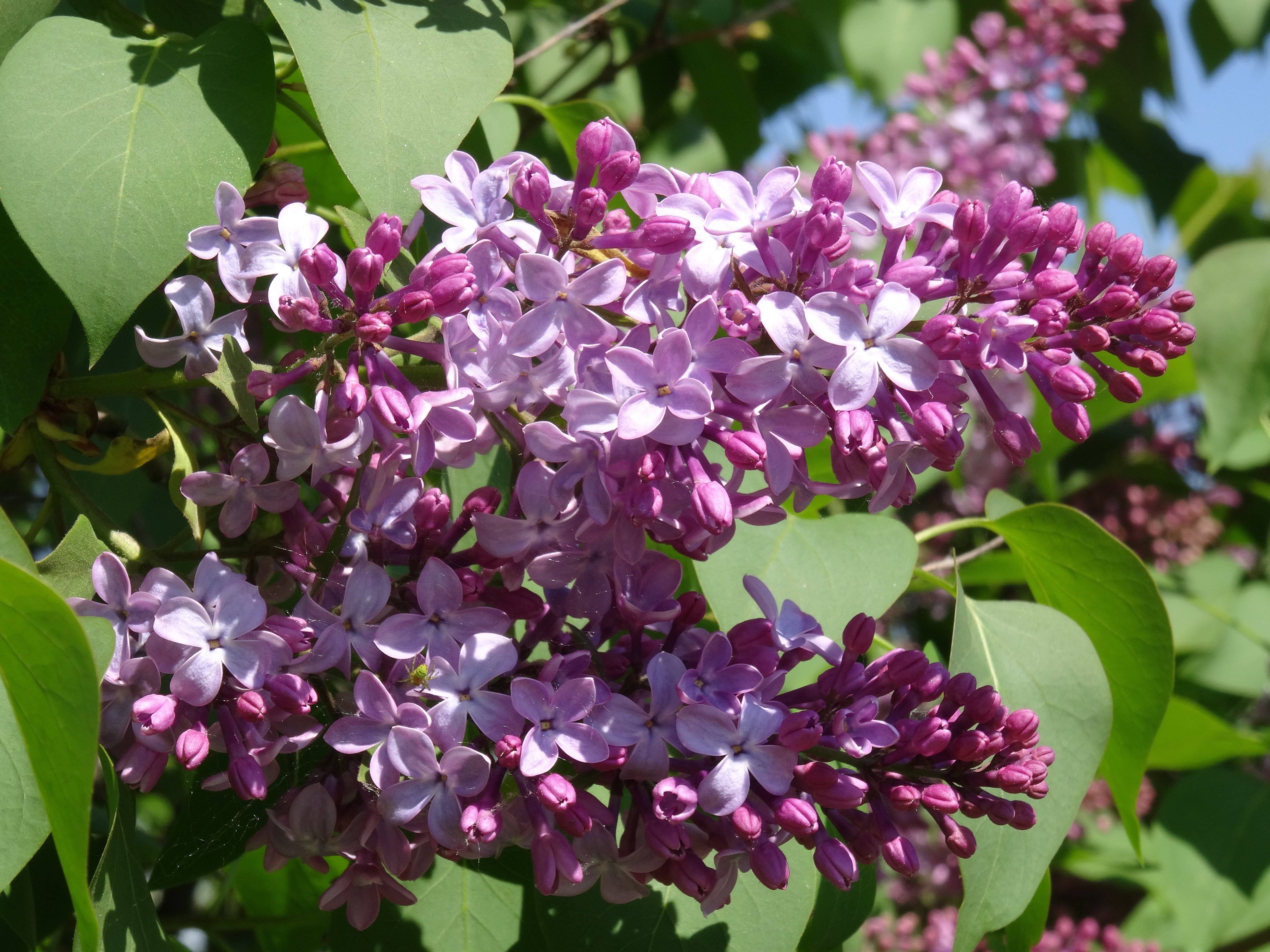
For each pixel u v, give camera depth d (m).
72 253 0.33
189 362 0.34
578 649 0.33
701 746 0.31
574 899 0.36
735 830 0.31
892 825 0.32
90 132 0.33
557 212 0.33
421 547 0.34
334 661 0.32
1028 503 0.79
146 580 0.32
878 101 0.71
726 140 0.66
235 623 0.32
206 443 0.46
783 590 0.38
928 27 0.72
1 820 0.31
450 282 0.32
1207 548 0.82
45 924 0.38
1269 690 0.76
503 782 0.34
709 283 0.32
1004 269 0.32
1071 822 0.38
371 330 0.31
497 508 0.34
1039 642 0.39
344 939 0.37
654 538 0.33
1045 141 0.71
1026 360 0.32
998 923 0.37
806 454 0.44
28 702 0.29
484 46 0.35
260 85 0.35
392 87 0.34
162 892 0.54
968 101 0.67
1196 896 0.63
